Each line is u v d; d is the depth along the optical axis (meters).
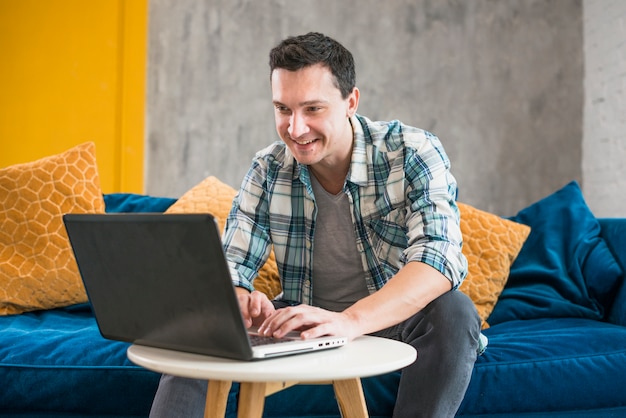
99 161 4.09
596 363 1.92
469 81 4.20
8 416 1.86
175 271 1.14
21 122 4.09
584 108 4.18
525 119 4.20
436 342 1.57
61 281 2.33
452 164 4.19
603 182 3.96
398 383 1.80
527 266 2.52
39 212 2.37
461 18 4.21
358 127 1.81
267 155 1.87
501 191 4.20
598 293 2.39
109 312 1.31
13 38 4.08
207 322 1.15
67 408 1.84
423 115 4.20
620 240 2.46
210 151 4.16
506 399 1.85
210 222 1.07
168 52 4.16
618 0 3.80
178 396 1.44
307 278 1.84
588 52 4.14
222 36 4.16
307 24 4.17
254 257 1.83
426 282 1.52
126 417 1.84
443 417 1.55
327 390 1.83
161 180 4.16
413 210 1.71
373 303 1.44
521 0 4.21
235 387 1.81
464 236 2.45
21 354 1.87
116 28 4.10
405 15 4.20
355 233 1.81
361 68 4.18
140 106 4.10
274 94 1.57
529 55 4.20
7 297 2.29
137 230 1.16
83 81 4.09
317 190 1.83
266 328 1.35
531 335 2.06
